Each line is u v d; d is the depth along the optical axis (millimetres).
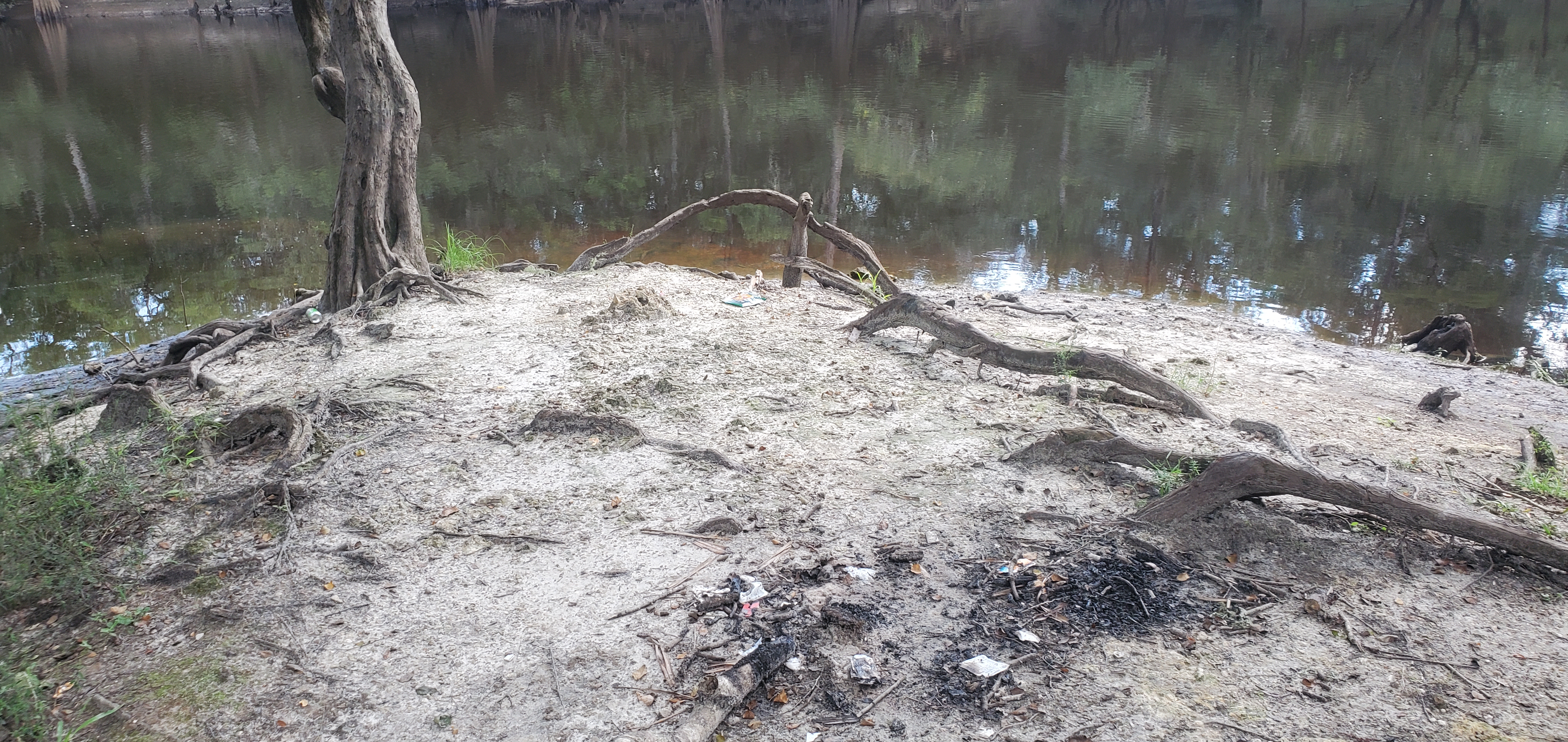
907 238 13430
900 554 3947
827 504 4383
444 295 8031
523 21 47531
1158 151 19062
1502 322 9969
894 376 6195
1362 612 3633
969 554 3986
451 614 3625
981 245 13094
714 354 6488
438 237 13172
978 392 5906
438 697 3191
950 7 49906
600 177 17266
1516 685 3223
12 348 9547
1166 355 7527
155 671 3357
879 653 3379
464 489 4574
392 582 3836
